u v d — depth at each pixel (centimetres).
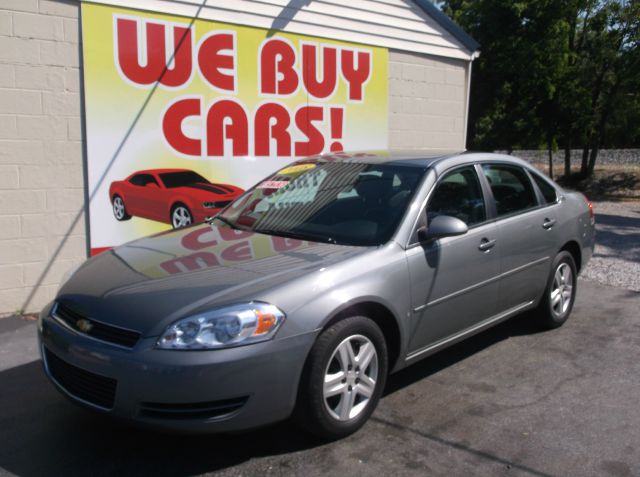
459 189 459
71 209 630
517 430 377
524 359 498
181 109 693
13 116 592
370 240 396
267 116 766
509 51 2323
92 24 624
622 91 2386
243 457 342
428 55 936
